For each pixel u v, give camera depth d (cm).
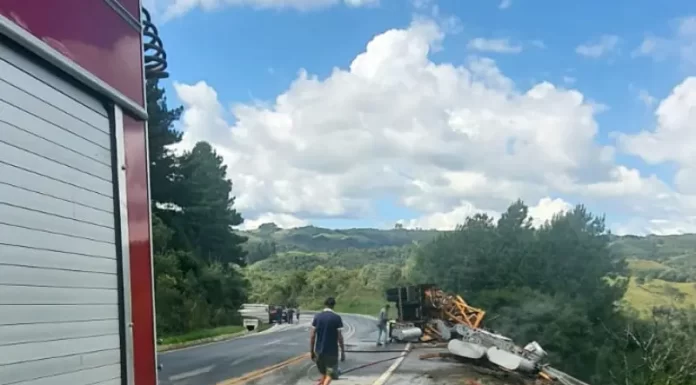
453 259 6078
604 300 4978
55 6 305
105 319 339
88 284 325
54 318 294
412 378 1614
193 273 4969
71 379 304
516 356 1822
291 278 12700
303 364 1933
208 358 2183
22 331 271
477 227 6184
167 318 3953
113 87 360
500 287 5606
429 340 2966
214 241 5691
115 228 355
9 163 269
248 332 4425
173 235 4925
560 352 4403
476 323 2952
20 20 277
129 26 386
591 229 5759
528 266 5562
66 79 316
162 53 438
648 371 3144
